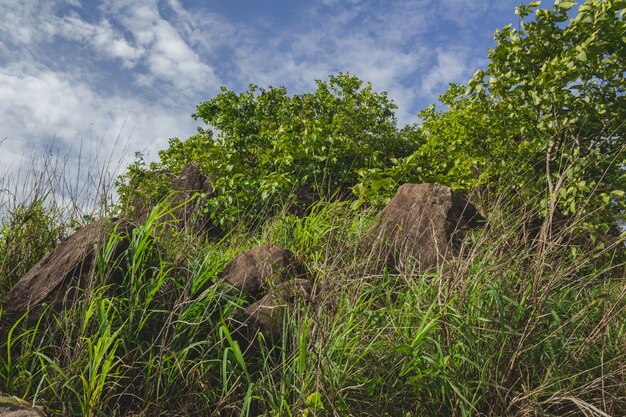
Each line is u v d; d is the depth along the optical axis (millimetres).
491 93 7387
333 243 5578
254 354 4293
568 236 5684
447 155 9562
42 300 4340
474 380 3775
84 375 3889
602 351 3738
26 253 5480
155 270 4531
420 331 3740
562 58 6754
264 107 15648
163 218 8219
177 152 13648
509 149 7672
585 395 3771
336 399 3477
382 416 3658
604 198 6000
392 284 4988
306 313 4066
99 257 4367
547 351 3846
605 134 6699
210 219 8289
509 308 3998
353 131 12766
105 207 5414
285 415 3461
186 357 4199
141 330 4277
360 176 8977
